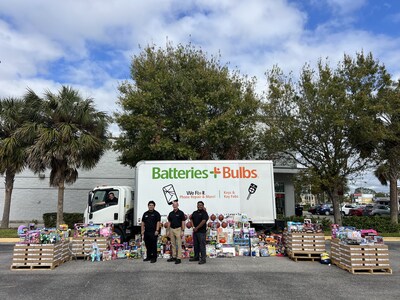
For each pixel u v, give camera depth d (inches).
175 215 407.5
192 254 437.7
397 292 273.7
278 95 728.3
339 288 285.9
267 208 502.3
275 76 745.6
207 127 636.1
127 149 735.7
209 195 498.9
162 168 501.7
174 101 663.1
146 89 684.7
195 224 406.0
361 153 751.1
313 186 719.7
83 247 427.2
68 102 707.4
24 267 364.8
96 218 518.6
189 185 499.5
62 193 714.8
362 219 761.6
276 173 995.3
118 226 517.3
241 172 507.2
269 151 751.1
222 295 263.0
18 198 1005.8
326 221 773.3
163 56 739.4
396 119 753.6
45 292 273.1
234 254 447.2
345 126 689.0
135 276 330.0
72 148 675.4
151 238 409.7
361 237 362.9
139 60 743.1
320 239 412.5
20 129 700.0
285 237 450.6
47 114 707.4
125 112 718.5
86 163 733.9
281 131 740.0
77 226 439.5
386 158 788.0
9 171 770.2
